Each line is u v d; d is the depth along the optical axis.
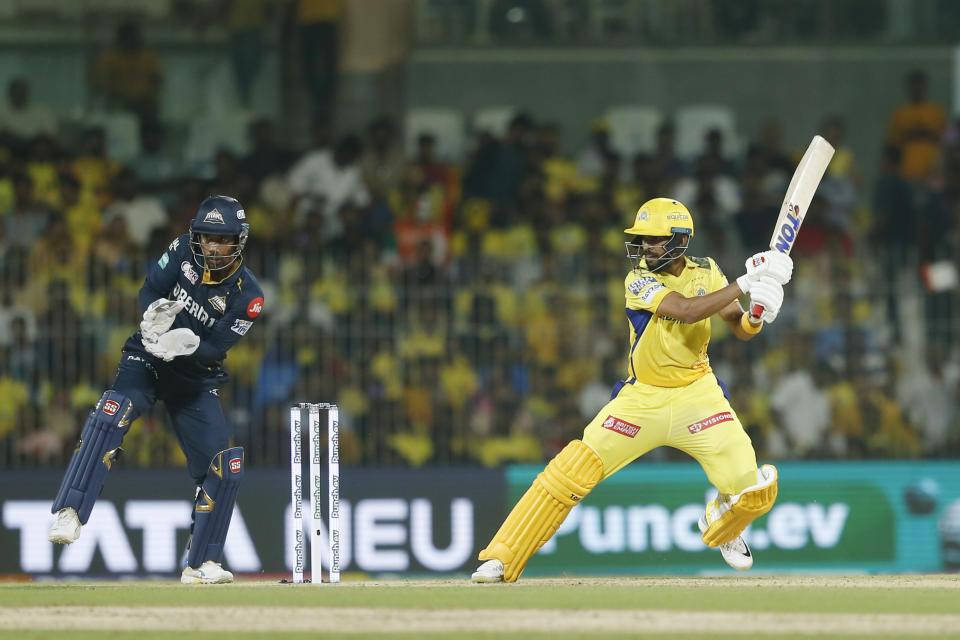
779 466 34.34
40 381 35.22
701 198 48.50
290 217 47.69
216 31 54.06
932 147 52.03
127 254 42.97
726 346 38.56
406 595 19.34
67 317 35.56
